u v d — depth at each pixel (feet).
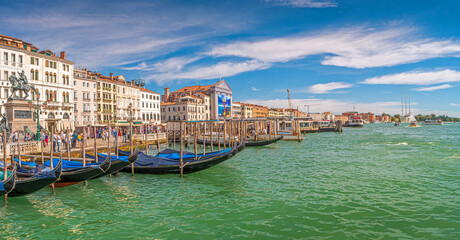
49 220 37.11
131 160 55.52
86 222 36.32
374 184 53.06
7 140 76.38
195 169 63.00
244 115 386.73
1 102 126.82
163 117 271.69
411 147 119.75
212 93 294.46
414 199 43.57
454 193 46.60
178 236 31.73
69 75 160.04
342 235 31.30
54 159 63.62
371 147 123.24
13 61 132.77
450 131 292.81
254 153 104.37
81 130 144.66
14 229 34.37
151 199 45.68
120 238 31.58
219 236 31.55
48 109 144.25
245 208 40.47
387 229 32.71
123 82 211.00
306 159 87.45
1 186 40.86
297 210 39.22
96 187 53.16
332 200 43.47
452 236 30.76
